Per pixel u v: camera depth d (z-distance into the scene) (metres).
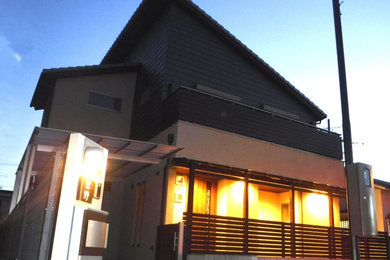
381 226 13.74
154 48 14.13
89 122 13.62
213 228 10.40
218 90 13.73
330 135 14.66
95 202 5.22
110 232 13.10
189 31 13.77
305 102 16.06
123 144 8.35
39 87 14.09
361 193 6.51
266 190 13.58
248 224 10.47
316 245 11.52
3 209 24.34
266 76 15.47
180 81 12.93
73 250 4.58
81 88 13.77
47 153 8.71
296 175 12.87
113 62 17.95
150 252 10.48
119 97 14.45
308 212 13.41
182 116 11.03
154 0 13.57
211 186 12.17
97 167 5.10
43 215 5.64
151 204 11.15
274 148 12.68
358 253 6.45
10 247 10.91
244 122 12.40
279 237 11.16
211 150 11.20
